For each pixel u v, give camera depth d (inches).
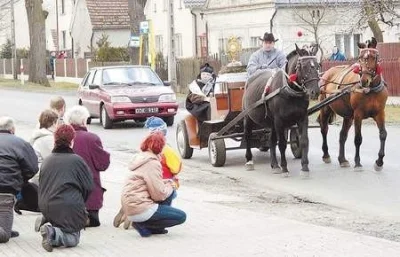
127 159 762.8
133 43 1699.1
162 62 1823.3
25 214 492.4
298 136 721.0
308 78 598.2
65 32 3233.3
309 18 1861.5
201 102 719.1
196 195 565.3
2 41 3646.7
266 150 776.9
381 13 1305.4
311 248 382.9
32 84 2293.3
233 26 2102.6
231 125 685.3
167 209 420.2
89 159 442.0
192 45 2340.1
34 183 463.2
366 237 409.1
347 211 503.8
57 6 3287.4
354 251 374.9
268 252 376.8
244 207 519.5
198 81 739.4
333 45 1866.4
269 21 1926.7
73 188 398.0
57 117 474.0
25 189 462.3
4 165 413.7
